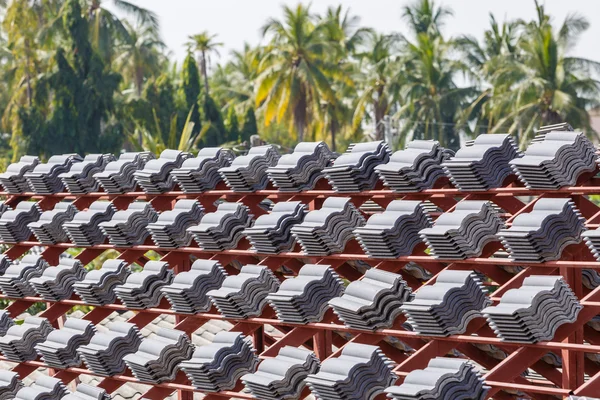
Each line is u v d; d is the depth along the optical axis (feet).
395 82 349.41
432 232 59.31
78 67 341.21
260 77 337.72
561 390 51.39
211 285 71.36
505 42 349.00
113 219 80.69
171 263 76.74
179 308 71.72
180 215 75.77
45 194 90.89
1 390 81.15
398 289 59.72
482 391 53.06
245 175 73.51
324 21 343.05
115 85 346.95
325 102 360.69
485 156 60.64
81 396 73.36
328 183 71.46
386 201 69.26
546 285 52.85
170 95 354.13
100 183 84.84
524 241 55.31
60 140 333.83
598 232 53.06
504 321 52.80
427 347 57.36
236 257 73.92
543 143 59.16
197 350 67.77
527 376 74.38
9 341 81.97
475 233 58.70
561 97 288.92
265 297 67.41
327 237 65.21
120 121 344.90
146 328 98.22
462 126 350.02
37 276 85.30
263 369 62.64
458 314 56.29
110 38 369.50
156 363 69.72
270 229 68.54
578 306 52.90
